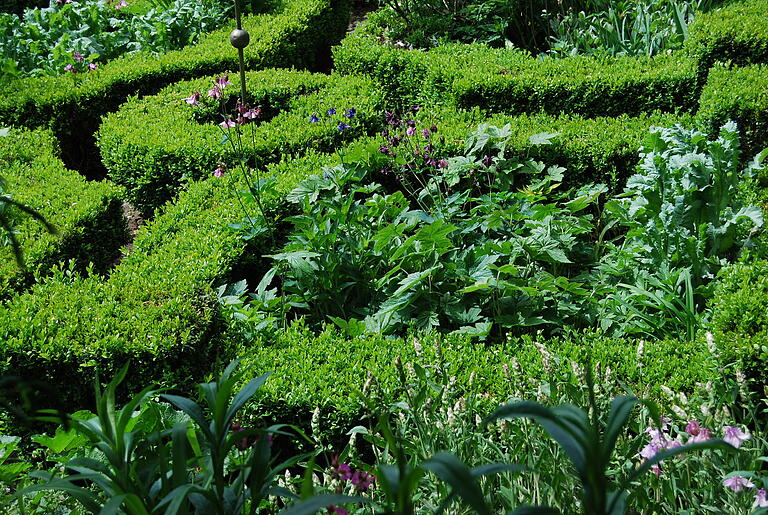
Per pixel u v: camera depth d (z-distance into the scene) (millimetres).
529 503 2484
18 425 3525
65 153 7664
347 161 5160
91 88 7695
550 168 5473
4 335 3625
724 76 6289
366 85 7477
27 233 4844
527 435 2641
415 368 2777
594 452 1312
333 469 2289
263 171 5996
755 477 2129
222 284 4590
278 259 4398
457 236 4824
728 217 4258
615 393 3020
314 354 3818
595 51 8047
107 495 2104
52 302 3969
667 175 4359
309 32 9852
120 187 5781
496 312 4344
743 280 3777
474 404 3176
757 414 3371
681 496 2564
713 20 7203
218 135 6359
